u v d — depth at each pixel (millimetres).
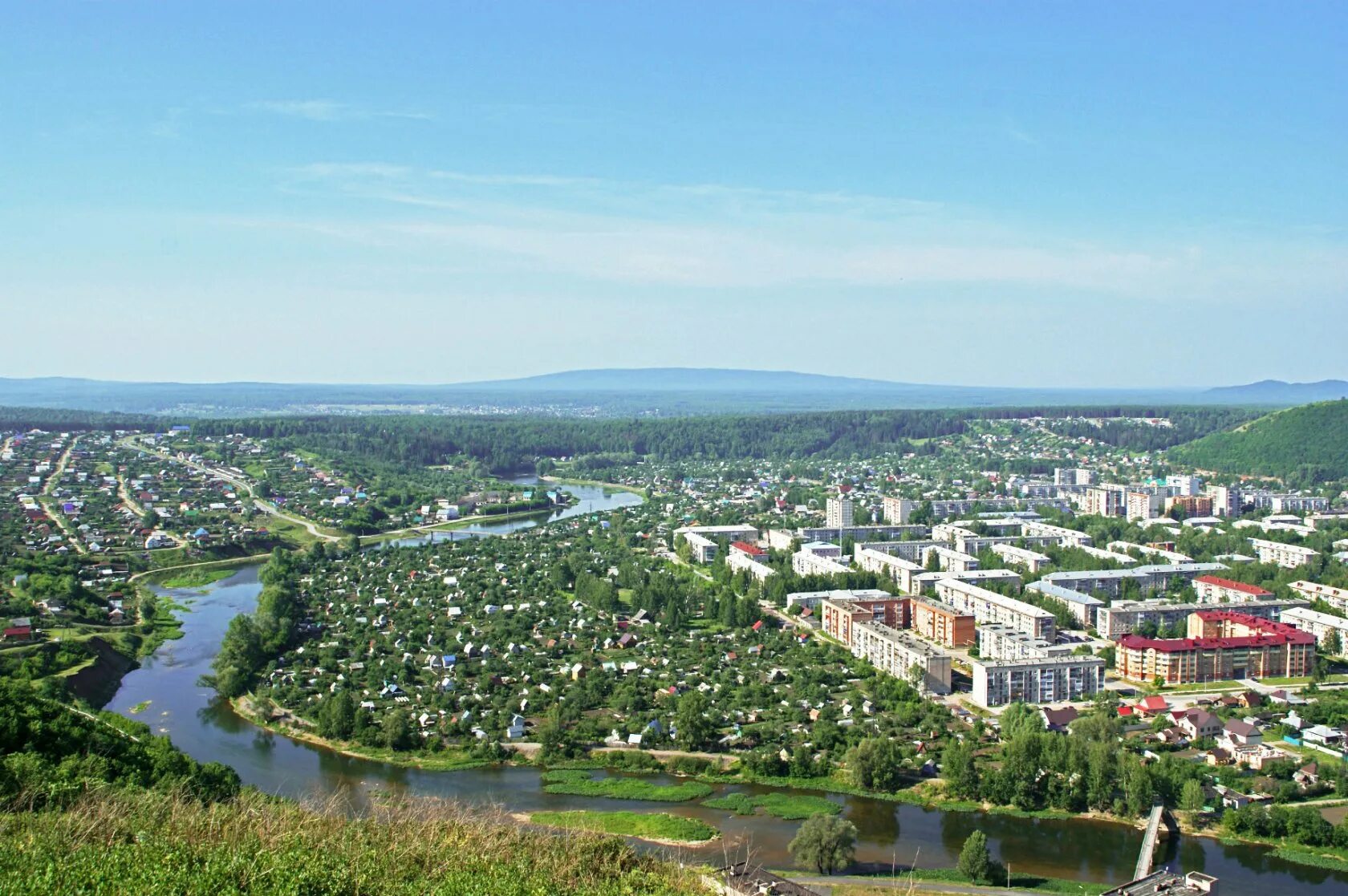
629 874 179750
